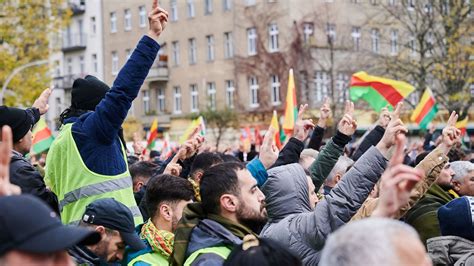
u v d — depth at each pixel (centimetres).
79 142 565
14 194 319
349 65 4319
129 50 5697
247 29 4866
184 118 5284
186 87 5331
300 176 566
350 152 1772
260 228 496
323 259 290
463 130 1778
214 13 5109
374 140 822
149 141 2020
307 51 4447
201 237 471
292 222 522
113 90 557
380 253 275
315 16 4466
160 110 5559
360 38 4459
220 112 4597
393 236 279
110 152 570
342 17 4459
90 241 332
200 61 5225
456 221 569
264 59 4666
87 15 6050
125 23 5728
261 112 4688
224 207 480
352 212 497
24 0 3331
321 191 797
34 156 1633
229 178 482
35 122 655
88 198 561
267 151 595
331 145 712
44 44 3459
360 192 498
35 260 294
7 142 344
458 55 3241
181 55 5375
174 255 471
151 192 556
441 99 3419
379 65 3803
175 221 550
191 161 715
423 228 662
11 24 3353
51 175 586
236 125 4625
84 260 489
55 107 6197
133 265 541
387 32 4400
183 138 1485
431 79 3553
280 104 4591
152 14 564
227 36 5056
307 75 4459
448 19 3259
